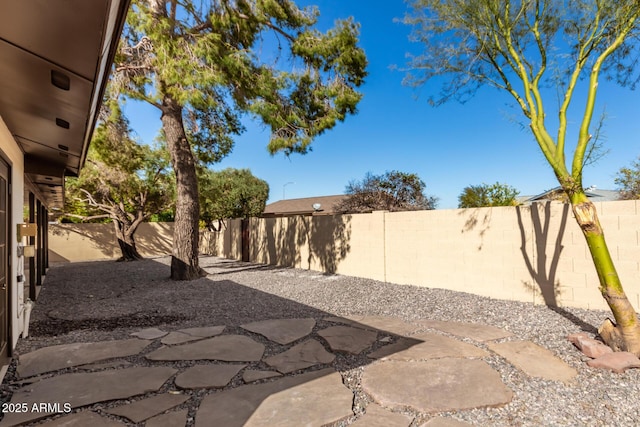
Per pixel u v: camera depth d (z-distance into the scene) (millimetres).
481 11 4680
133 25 6582
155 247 20203
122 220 16484
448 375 3234
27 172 5941
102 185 15086
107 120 9797
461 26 5027
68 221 21266
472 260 6801
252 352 3945
